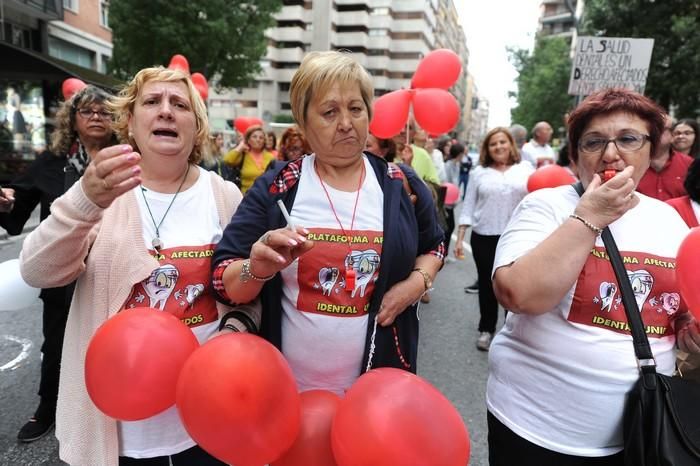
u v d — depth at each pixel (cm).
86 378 121
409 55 5962
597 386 126
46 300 237
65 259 124
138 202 148
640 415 118
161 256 145
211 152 176
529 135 2636
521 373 139
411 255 143
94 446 141
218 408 102
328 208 138
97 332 122
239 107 5597
